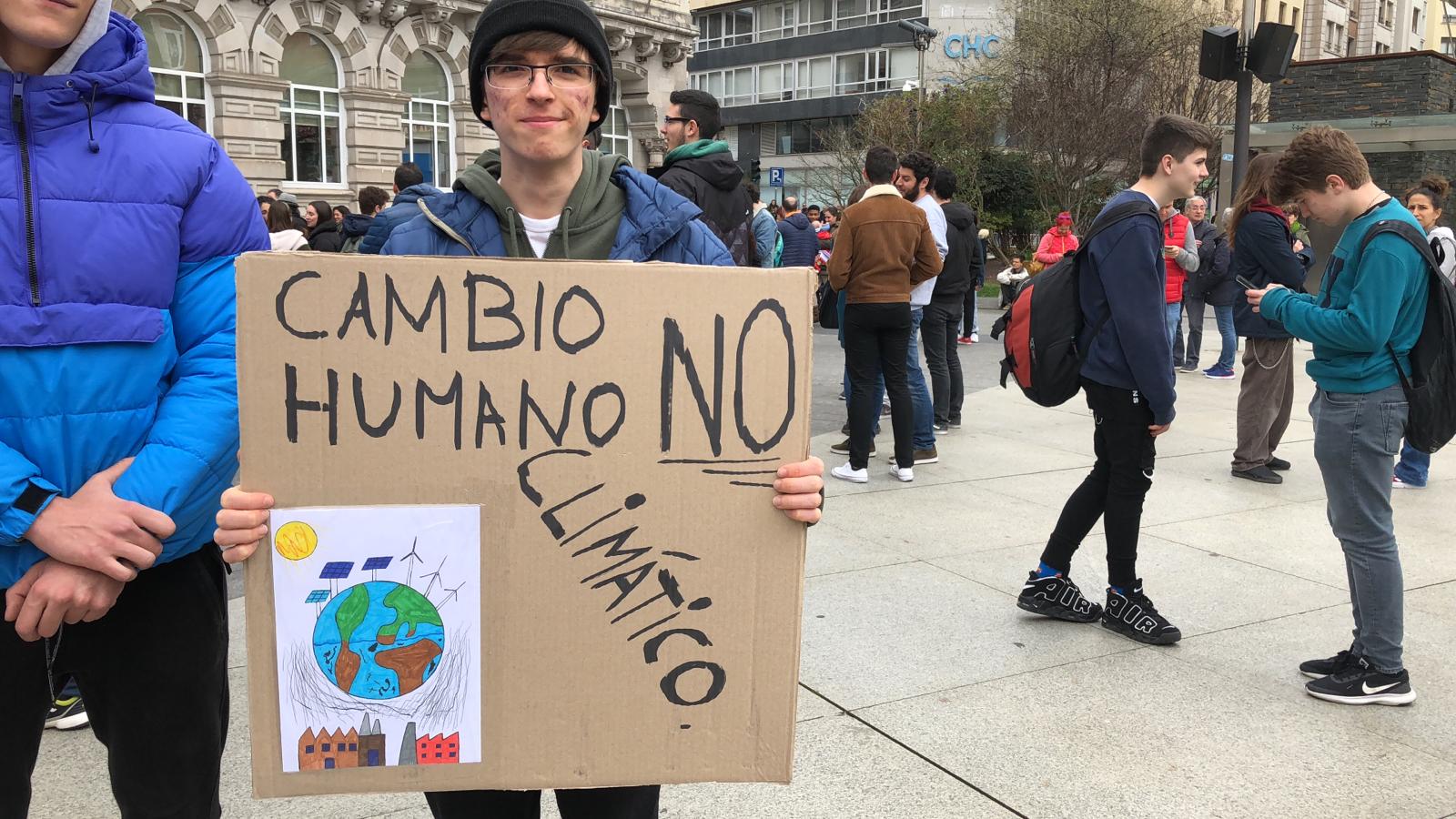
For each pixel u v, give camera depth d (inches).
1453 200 625.0
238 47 713.0
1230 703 120.9
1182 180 131.5
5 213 57.3
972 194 1173.1
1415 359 116.2
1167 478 233.1
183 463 59.9
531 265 53.2
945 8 1697.8
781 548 56.8
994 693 123.1
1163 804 99.0
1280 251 198.1
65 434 59.8
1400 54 705.6
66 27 57.1
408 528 53.4
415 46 829.2
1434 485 226.8
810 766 105.8
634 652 56.2
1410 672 130.2
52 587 57.1
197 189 63.9
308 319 51.7
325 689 53.8
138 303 61.1
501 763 56.0
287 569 52.7
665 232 67.8
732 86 2043.6
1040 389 141.1
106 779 101.3
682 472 55.5
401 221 69.8
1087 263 136.5
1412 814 97.4
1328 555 177.5
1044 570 146.8
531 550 54.6
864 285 214.4
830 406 324.5
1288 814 97.5
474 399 53.4
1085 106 1021.2
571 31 62.0
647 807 65.1
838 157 1339.8
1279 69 344.2
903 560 172.7
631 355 54.4
